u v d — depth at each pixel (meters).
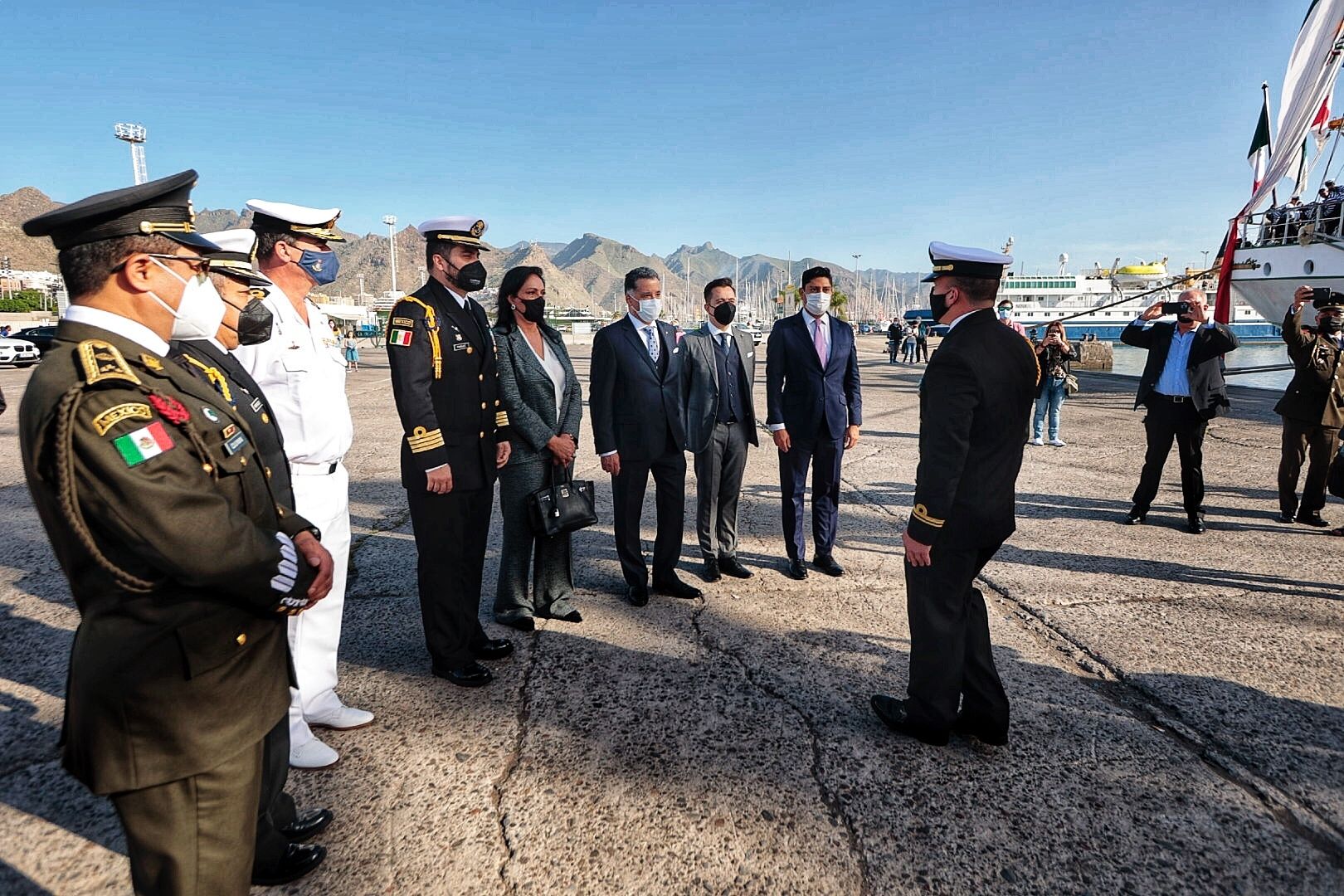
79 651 1.29
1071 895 1.90
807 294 4.20
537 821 2.18
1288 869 2.01
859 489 6.86
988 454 2.35
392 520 5.59
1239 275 17.89
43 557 4.61
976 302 2.37
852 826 2.17
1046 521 5.68
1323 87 14.72
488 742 2.60
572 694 2.95
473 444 2.93
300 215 2.36
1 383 16.06
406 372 2.73
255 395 1.82
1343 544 5.07
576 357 30.59
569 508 3.49
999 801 2.29
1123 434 10.12
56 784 2.32
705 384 4.12
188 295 1.39
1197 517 5.34
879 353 35.28
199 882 1.36
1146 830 2.16
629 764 2.47
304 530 1.58
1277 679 3.10
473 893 1.90
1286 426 5.54
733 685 3.04
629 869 1.99
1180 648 3.40
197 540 1.21
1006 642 3.47
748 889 1.92
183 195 1.41
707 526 4.29
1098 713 2.83
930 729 2.55
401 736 2.63
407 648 3.37
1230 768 2.46
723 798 2.29
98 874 1.94
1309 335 5.37
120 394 1.20
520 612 3.63
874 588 4.22
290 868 1.91
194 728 1.31
